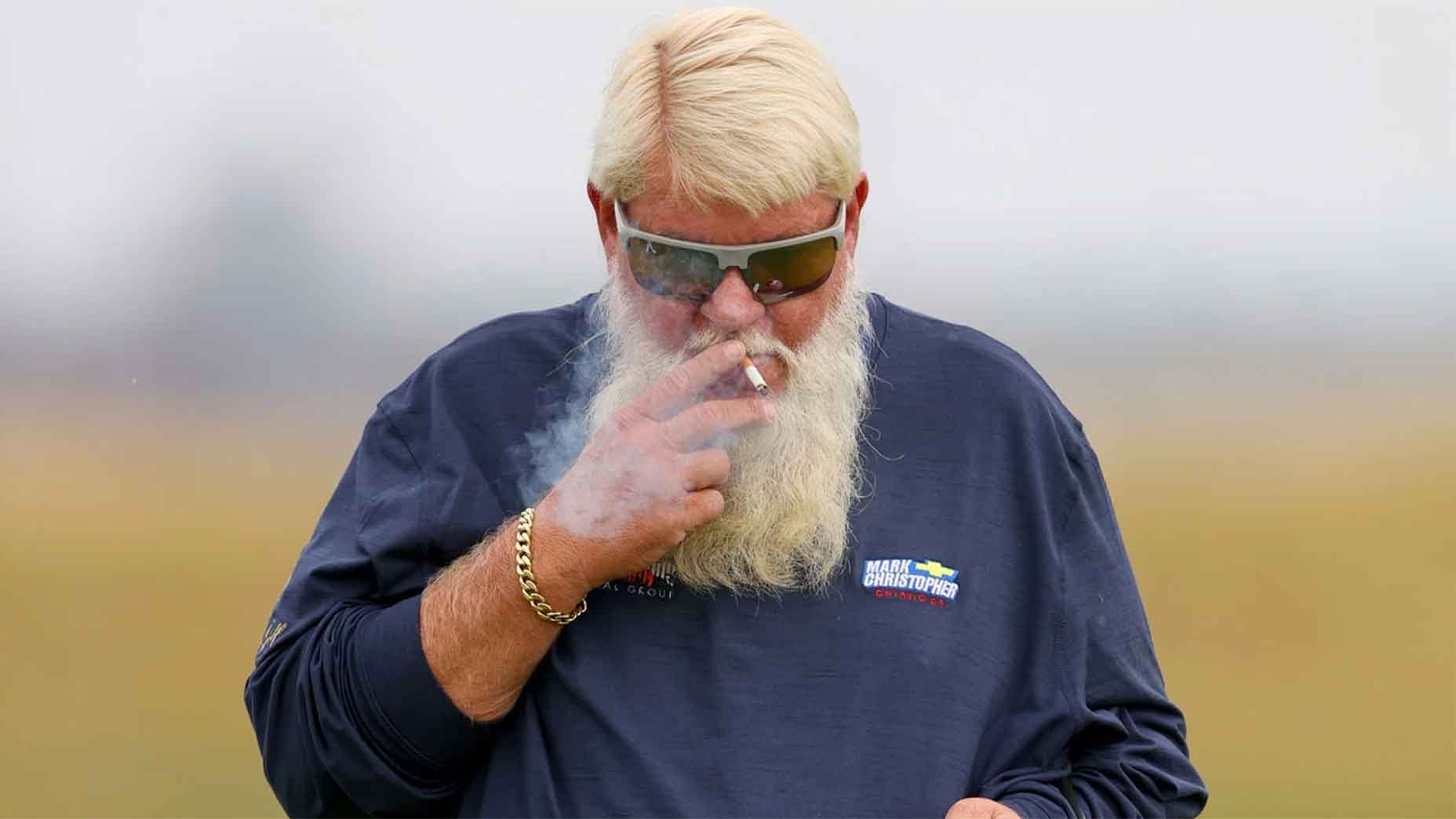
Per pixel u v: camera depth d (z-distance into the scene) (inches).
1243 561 2493.8
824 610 395.2
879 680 388.8
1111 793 400.5
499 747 395.9
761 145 367.9
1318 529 2851.9
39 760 1256.8
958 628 396.5
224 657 1786.4
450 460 412.5
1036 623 403.2
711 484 376.2
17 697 1539.1
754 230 376.2
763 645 391.2
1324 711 1514.5
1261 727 1441.9
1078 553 412.5
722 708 384.5
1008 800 384.8
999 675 398.9
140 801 1112.8
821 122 375.6
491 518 409.1
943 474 411.8
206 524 3063.5
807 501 394.0
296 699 396.8
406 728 380.2
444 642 376.2
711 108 370.6
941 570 399.9
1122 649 410.0
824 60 391.2
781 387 397.4
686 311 389.1
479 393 422.0
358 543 408.8
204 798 1123.9
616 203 391.9
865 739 384.5
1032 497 410.0
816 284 386.3
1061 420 425.7
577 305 440.1
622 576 380.8
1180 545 2642.7
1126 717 410.9
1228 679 1668.3
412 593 410.0
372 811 399.9
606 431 376.8
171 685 1611.7
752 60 377.1
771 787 378.3
